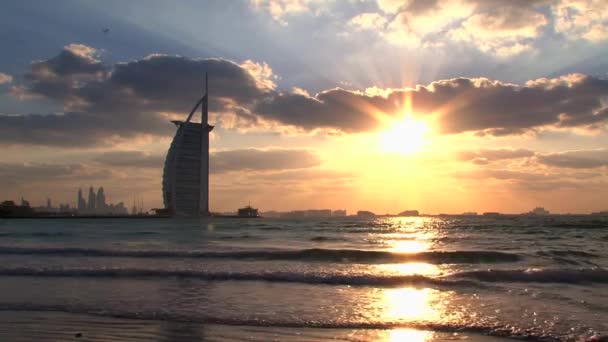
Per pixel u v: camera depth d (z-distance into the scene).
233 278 18.86
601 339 9.82
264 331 10.91
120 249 32.44
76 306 13.70
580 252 28.16
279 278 18.69
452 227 81.38
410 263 25.41
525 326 11.05
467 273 18.91
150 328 11.19
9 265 23.00
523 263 24.78
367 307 13.53
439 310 13.01
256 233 65.06
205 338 10.30
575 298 14.50
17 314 12.75
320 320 11.92
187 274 19.59
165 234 62.12
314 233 63.78
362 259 26.84
